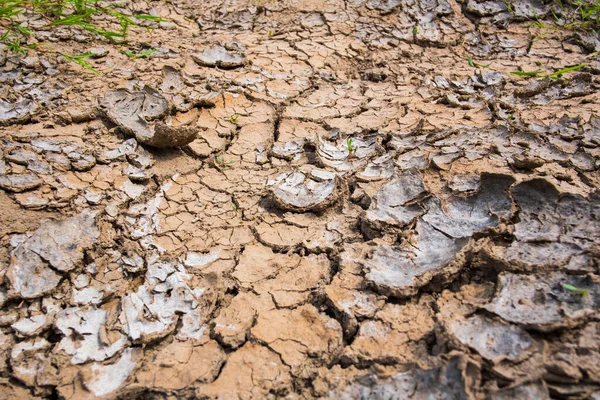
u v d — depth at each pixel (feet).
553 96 1.86
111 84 1.83
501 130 1.65
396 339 1.08
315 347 1.09
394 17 2.35
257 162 1.63
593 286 1.07
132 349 1.11
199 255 1.33
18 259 1.24
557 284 1.09
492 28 2.31
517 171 1.47
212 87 1.87
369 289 1.18
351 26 2.29
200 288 1.23
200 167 1.61
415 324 1.10
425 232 1.28
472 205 1.32
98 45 2.05
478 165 1.50
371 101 1.88
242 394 1.02
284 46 2.16
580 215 1.25
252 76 1.97
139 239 1.36
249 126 1.76
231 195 1.51
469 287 1.15
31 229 1.34
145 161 1.56
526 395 0.92
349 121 1.77
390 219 1.32
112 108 1.69
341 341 1.10
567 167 1.50
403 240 1.27
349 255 1.28
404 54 2.15
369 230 1.33
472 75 2.01
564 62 2.10
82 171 1.51
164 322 1.16
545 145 1.58
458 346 1.00
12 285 1.20
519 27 2.32
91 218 1.35
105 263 1.29
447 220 1.29
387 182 1.41
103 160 1.54
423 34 2.26
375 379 1.00
